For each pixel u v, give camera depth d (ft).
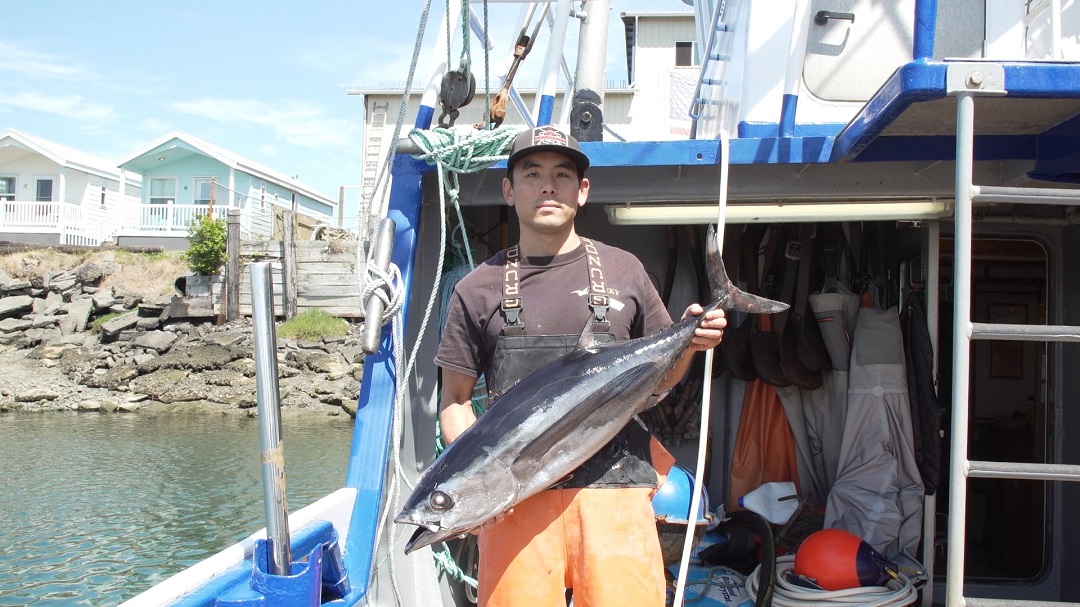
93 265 86.02
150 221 106.52
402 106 9.85
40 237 106.42
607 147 10.63
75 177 115.75
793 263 14.20
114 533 38.14
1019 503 17.26
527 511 7.11
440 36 11.74
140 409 69.41
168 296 82.07
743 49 13.74
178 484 46.14
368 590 8.82
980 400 20.29
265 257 82.07
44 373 74.64
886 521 12.49
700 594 12.23
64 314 82.12
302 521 8.36
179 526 39.34
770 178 10.93
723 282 7.27
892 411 12.99
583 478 7.12
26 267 86.79
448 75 11.24
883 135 9.87
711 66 18.98
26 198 115.65
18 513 40.75
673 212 11.05
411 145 10.44
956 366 7.63
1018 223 14.49
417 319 11.08
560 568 7.04
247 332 78.38
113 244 102.01
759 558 13.25
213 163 114.52
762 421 14.66
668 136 37.73
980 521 18.54
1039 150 9.93
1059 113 8.66
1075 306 14.25
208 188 114.93
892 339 13.21
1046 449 14.79
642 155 10.58
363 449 9.87
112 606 30.48
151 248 91.71
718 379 15.48
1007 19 11.57
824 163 10.55
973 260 19.48
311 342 75.41
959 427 7.59
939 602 14.10
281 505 7.23
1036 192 7.54
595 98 13.04
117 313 82.23
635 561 6.91
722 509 14.87
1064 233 14.64
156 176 115.44
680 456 15.44
